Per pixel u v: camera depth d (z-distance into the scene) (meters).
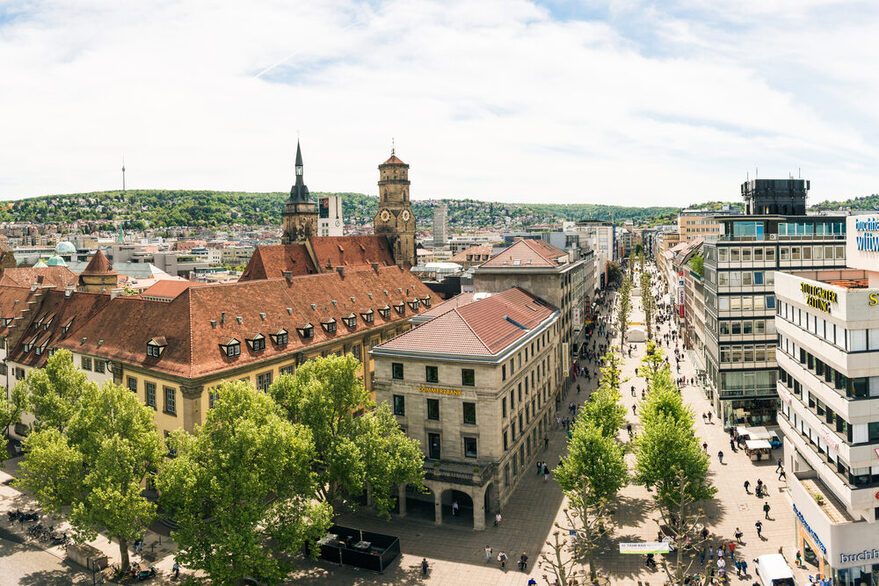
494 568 50.41
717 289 81.69
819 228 81.38
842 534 43.19
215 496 44.06
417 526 58.34
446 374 60.88
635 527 56.91
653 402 62.38
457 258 189.88
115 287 122.69
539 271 93.12
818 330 47.47
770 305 80.94
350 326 88.69
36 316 90.94
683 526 47.81
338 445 51.22
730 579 47.25
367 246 142.38
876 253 45.03
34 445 51.97
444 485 57.69
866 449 42.25
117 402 53.69
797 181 120.38
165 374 64.12
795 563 49.44
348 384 56.22
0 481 71.25
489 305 73.25
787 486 61.06
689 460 51.94
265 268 117.38
